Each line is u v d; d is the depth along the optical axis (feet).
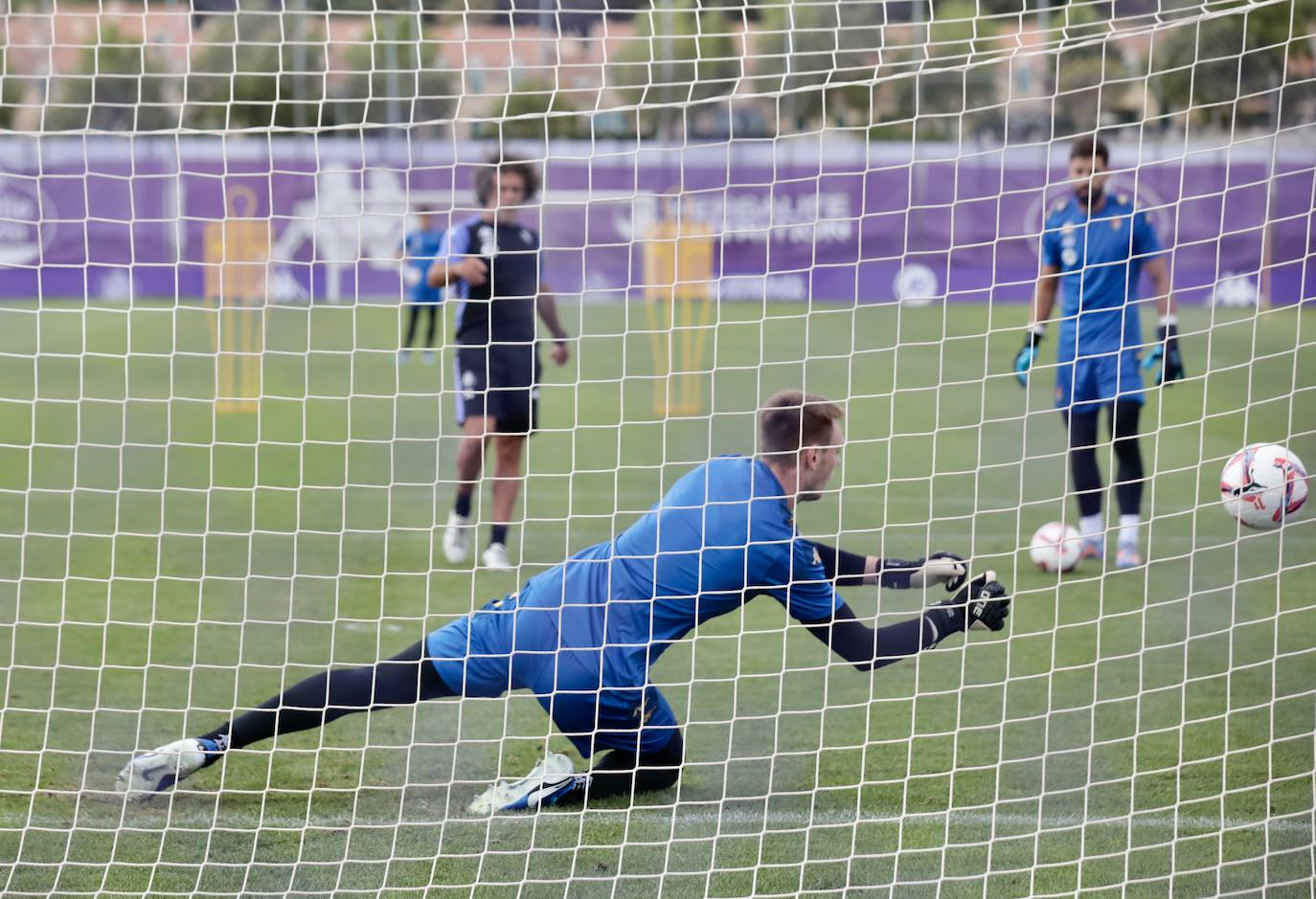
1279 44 47.47
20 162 217.56
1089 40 48.26
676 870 38.29
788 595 41.88
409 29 251.39
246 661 57.26
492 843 40.09
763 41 249.96
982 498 91.66
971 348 170.81
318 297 222.28
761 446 42.24
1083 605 64.75
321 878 37.81
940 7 246.47
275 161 222.07
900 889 37.01
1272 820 41.16
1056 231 71.97
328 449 110.93
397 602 67.05
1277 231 193.88
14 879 37.37
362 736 48.85
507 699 48.49
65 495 92.53
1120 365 62.75
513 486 75.72
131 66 239.50
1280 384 135.44
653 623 42.29
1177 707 51.01
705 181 226.79
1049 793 43.34
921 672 55.47
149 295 220.84
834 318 201.77
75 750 47.14
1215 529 80.38
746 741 48.47
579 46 256.93
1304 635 59.47
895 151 224.12
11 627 61.46
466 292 75.31
